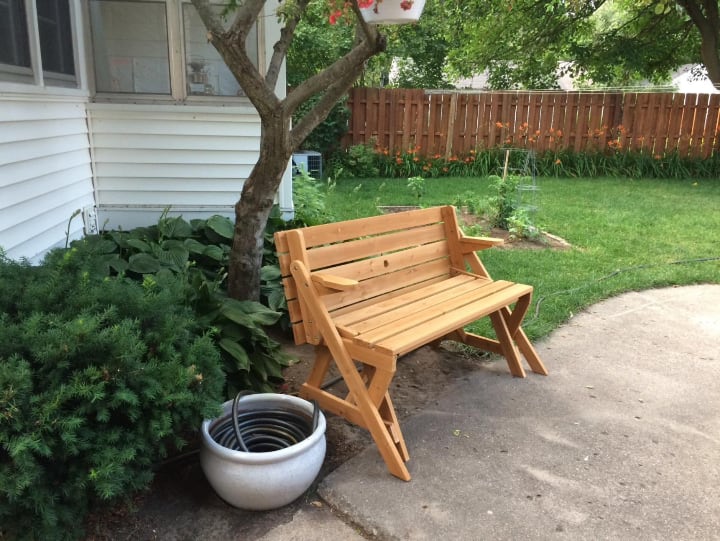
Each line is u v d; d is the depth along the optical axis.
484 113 12.30
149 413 2.08
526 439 2.87
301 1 3.13
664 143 12.47
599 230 7.08
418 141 12.26
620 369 3.66
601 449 2.79
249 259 3.58
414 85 18.78
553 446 2.81
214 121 4.91
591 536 2.21
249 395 2.62
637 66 13.80
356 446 2.81
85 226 4.71
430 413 3.11
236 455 2.18
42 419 1.79
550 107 12.35
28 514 1.89
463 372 3.62
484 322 4.29
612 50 13.90
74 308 2.25
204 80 4.85
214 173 5.05
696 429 2.98
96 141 4.81
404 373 3.59
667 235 6.87
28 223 3.70
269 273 4.07
